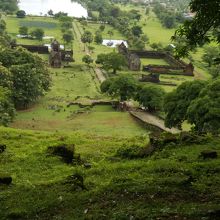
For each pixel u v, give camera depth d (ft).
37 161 90.63
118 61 463.42
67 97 363.15
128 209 58.39
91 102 346.74
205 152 85.15
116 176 76.89
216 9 63.21
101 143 114.01
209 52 536.83
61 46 588.91
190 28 67.82
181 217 54.60
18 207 63.00
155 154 91.81
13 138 115.96
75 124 277.64
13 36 632.38
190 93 241.55
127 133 259.80
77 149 105.91
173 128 270.26
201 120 204.85
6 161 91.66
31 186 72.49
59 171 84.79
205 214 54.80
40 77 356.79
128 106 337.31
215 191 64.44
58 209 61.72
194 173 74.38
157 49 599.57
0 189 71.82
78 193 67.36
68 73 458.09
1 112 248.52
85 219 56.95
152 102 315.99
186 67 491.31
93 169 83.61
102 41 648.79
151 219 54.44
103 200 63.26
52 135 125.80
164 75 485.97
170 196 62.69
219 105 204.54
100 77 451.12
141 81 442.09
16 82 316.81
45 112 311.47
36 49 552.00
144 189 65.10
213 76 467.11
